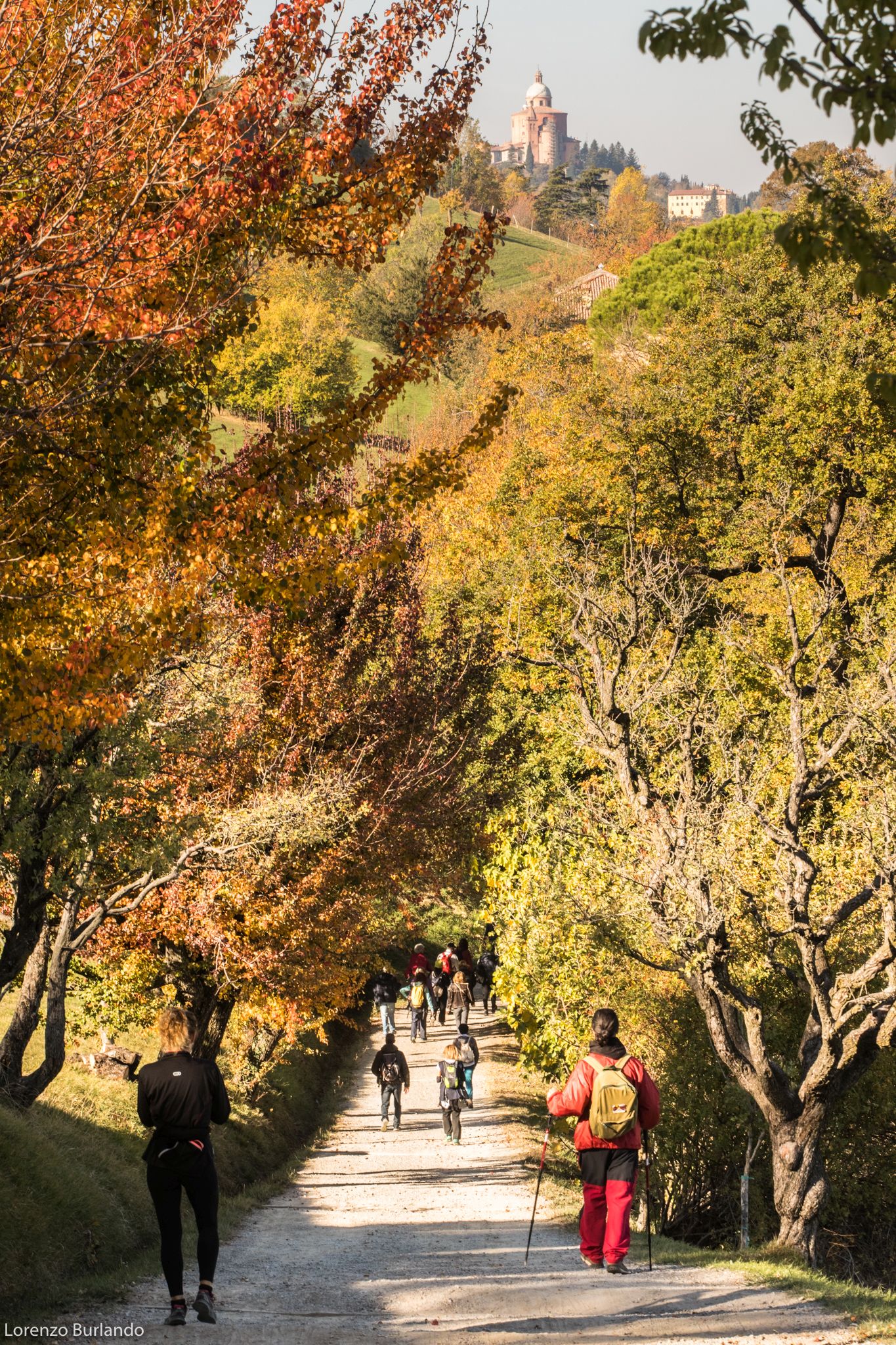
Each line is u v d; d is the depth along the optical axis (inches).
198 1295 374.9
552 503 1672.0
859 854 775.7
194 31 352.2
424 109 455.2
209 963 802.2
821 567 1441.9
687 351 1765.5
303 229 448.5
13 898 621.9
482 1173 916.0
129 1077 860.0
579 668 921.5
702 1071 812.6
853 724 699.4
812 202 257.9
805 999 808.3
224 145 380.5
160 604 409.4
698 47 240.4
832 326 1565.0
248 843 668.1
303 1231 682.2
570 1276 491.5
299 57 404.8
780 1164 677.9
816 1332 377.1
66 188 354.0
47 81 354.0
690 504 1667.1
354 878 930.7
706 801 784.3
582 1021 847.7
